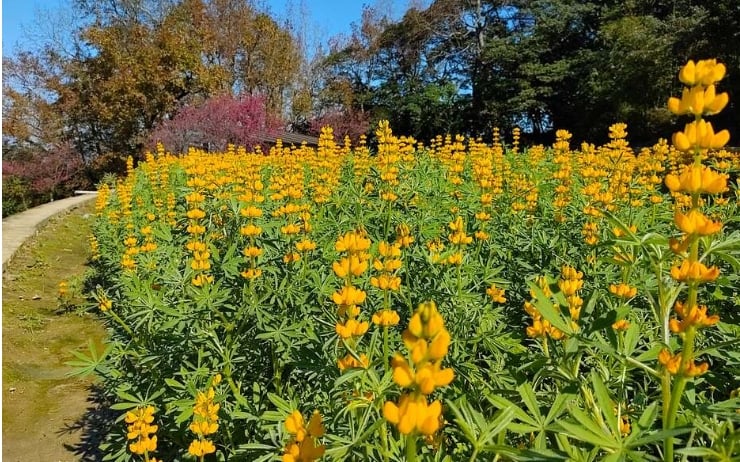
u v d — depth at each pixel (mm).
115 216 7738
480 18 34531
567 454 1463
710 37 18625
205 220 4742
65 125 26484
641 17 24234
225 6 32844
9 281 7715
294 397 2572
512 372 1995
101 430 4105
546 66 30000
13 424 4250
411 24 36344
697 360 2547
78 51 28484
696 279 1381
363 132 34188
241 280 3439
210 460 2969
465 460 1812
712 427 1581
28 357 5480
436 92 34375
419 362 1050
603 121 27203
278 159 9305
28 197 23234
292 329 2852
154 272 4328
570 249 4027
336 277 3260
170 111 26109
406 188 5406
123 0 31078
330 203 5746
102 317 5867
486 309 2984
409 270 3479
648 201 5340
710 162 6125
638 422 1426
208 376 2918
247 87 33844
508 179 6754
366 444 1794
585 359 2369
